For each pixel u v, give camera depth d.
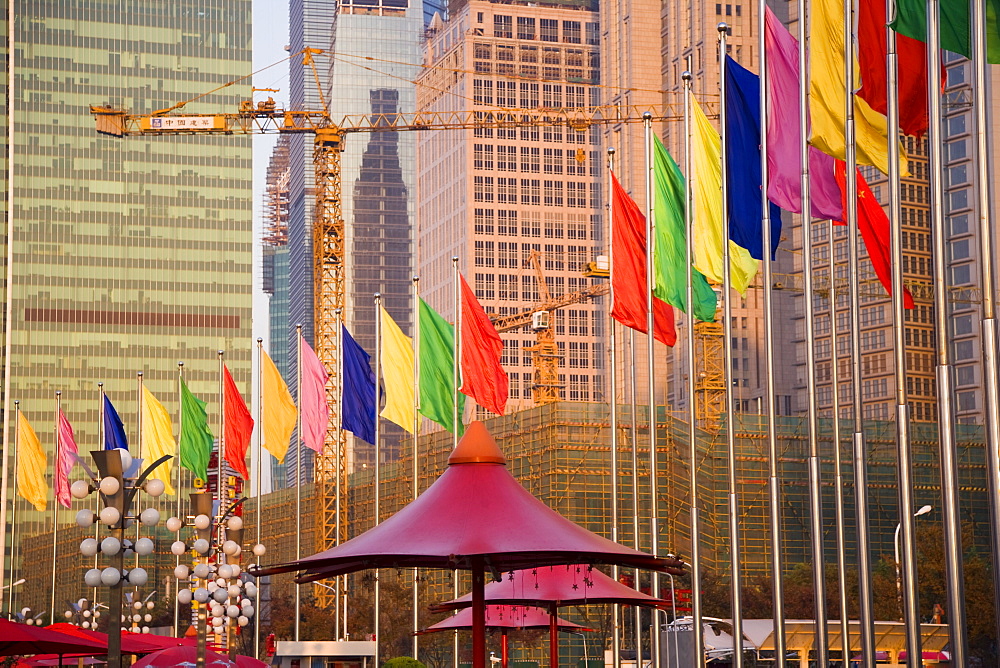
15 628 36.47
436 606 58.09
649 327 50.81
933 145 33.44
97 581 33.31
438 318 65.75
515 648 118.12
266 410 77.31
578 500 123.75
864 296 198.50
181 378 80.25
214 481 105.88
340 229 157.88
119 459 33.81
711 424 154.00
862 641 38.56
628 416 127.81
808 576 114.81
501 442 137.12
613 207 50.97
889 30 35.62
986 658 107.62
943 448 32.94
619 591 50.06
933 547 109.94
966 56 34.03
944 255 33.34
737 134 44.56
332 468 155.12
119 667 33.03
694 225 47.72
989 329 31.89
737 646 43.41
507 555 30.41
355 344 71.19
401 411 69.31
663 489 124.19
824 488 127.50
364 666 79.06
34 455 91.06
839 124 39.78
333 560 29.98
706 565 122.06
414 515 31.06
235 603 59.62
